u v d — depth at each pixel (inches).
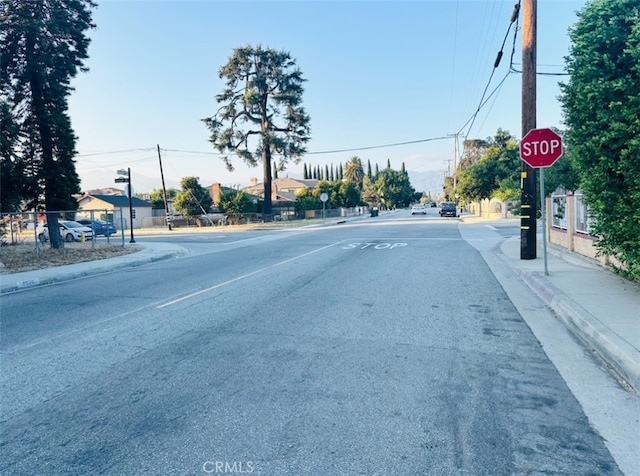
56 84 767.7
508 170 1732.3
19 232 832.3
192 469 116.8
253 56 1843.0
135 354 210.8
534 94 474.6
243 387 167.8
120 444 130.3
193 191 1999.3
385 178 4699.8
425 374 176.4
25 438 135.5
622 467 114.0
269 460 119.9
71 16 775.7
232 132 1849.2
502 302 304.3
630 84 240.8
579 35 270.5
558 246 571.8
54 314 311.3
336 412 145.9
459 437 129.3
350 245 743.1
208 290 372.2
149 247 880.9
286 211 2320.4
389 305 296.8
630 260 267.9
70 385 175.5
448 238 837.2
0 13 708.7
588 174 283.4
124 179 977.5
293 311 285.6
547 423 136.5
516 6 529.7
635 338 195.2
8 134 725.9
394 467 115.4
